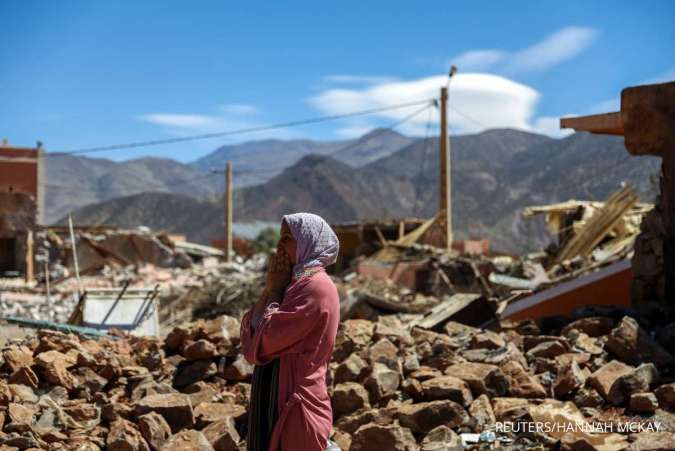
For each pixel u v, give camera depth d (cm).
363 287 2206
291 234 338
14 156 4231
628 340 589
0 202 3838
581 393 527
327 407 332
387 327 672
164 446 439
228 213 4453
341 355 618
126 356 594
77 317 958
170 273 3641
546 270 2020
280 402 326
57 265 3897
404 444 435
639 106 777
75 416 481
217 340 588
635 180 7425
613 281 950
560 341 612
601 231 1822
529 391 521
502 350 584
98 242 4031
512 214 18038
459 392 496
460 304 872
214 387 553
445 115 2722
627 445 425
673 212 779
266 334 323
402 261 2547
